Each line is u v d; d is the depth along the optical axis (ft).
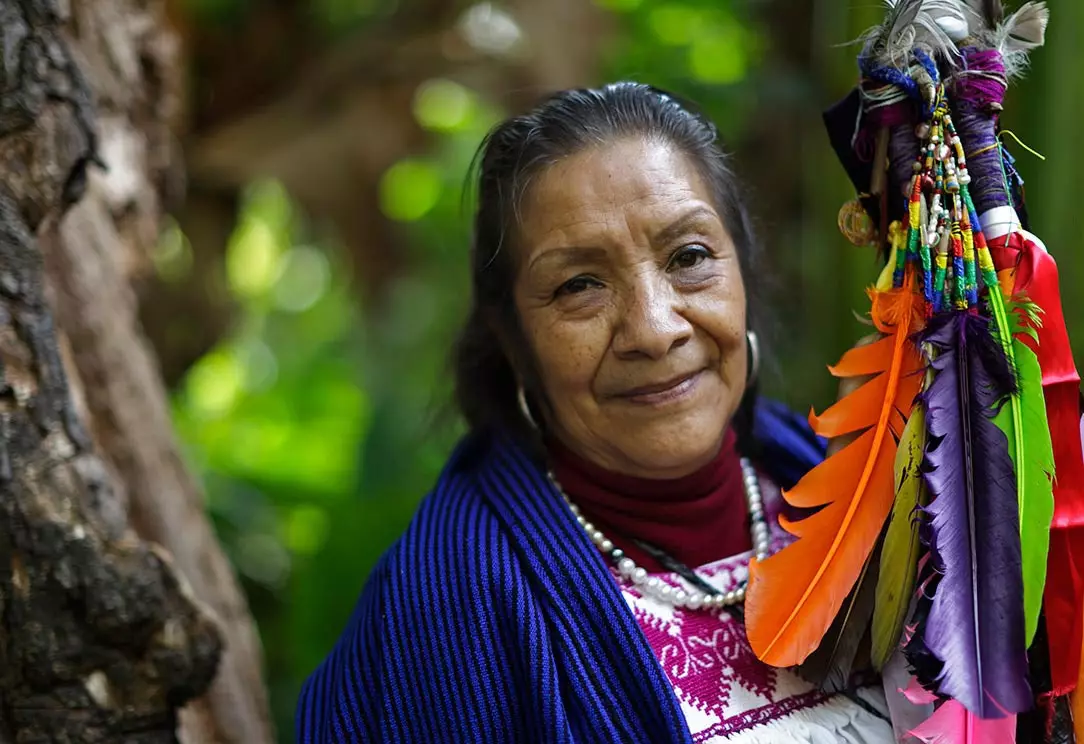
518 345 3.84
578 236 3.45
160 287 8.61
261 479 10.86
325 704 3.66
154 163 6.39
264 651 9.13
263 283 14.48
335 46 9.14
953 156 3.27
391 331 10.61
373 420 9.11
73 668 3.60
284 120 9.11
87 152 3.93
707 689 3.54
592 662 3.38
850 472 3.46
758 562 3.51
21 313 3.66
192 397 13.88
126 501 4.97
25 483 3.58
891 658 3.54
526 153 3.54
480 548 3.57
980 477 3.10
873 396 3.47
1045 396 3.29
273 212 12.91
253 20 8.91
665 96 3.74
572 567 3.49
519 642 3.39
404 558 3.67
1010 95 4.79
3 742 3.59
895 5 3.40
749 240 4.07
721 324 3.54
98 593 3.62
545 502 3.66
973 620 2.97
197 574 5.40
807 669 3.56
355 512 8.58
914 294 3.35
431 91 9.99
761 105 8.03
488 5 9.04
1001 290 3.26
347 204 9.29
